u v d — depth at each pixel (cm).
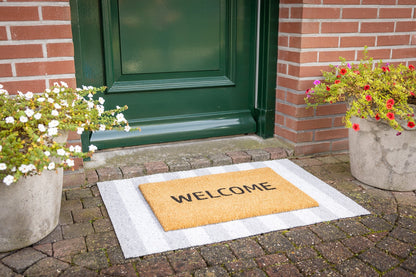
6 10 240
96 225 233
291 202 258
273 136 372
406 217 246
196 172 307
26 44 249
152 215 244
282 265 200
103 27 310
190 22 339
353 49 334
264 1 334
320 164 329
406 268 197
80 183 281
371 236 225
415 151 266
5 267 195
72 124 214
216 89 363
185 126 357
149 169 302
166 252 209
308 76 325
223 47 357
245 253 209
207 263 201
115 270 194
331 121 346
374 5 329
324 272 195
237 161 327
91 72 319
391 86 271
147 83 340
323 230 231
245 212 245
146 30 328
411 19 346
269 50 341
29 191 201
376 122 265
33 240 212
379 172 278
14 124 195
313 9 310
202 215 240
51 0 248
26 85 256
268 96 355
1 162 186
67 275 190
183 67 348
